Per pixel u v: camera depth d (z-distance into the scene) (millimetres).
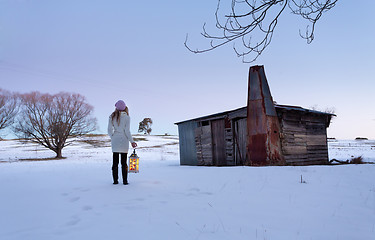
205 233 2539
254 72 10383
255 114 10016
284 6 2900
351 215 3252
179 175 6629
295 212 3324
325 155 15148
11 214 3219
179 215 3123
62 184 5238
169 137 78688
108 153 36281
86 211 3293
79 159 26891
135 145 5391
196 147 17031
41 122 31375
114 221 2881
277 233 2572
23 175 7156
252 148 9875
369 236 2551
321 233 2602
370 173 6180
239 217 3088
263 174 6250
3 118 31844
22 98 30906
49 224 2840
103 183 5344
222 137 15172
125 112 5320
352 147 46688
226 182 5430
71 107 32219
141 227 2686
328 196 4172
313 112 13891
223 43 3059
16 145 52531
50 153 37656
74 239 2381
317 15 2951
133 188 4734
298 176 5918
